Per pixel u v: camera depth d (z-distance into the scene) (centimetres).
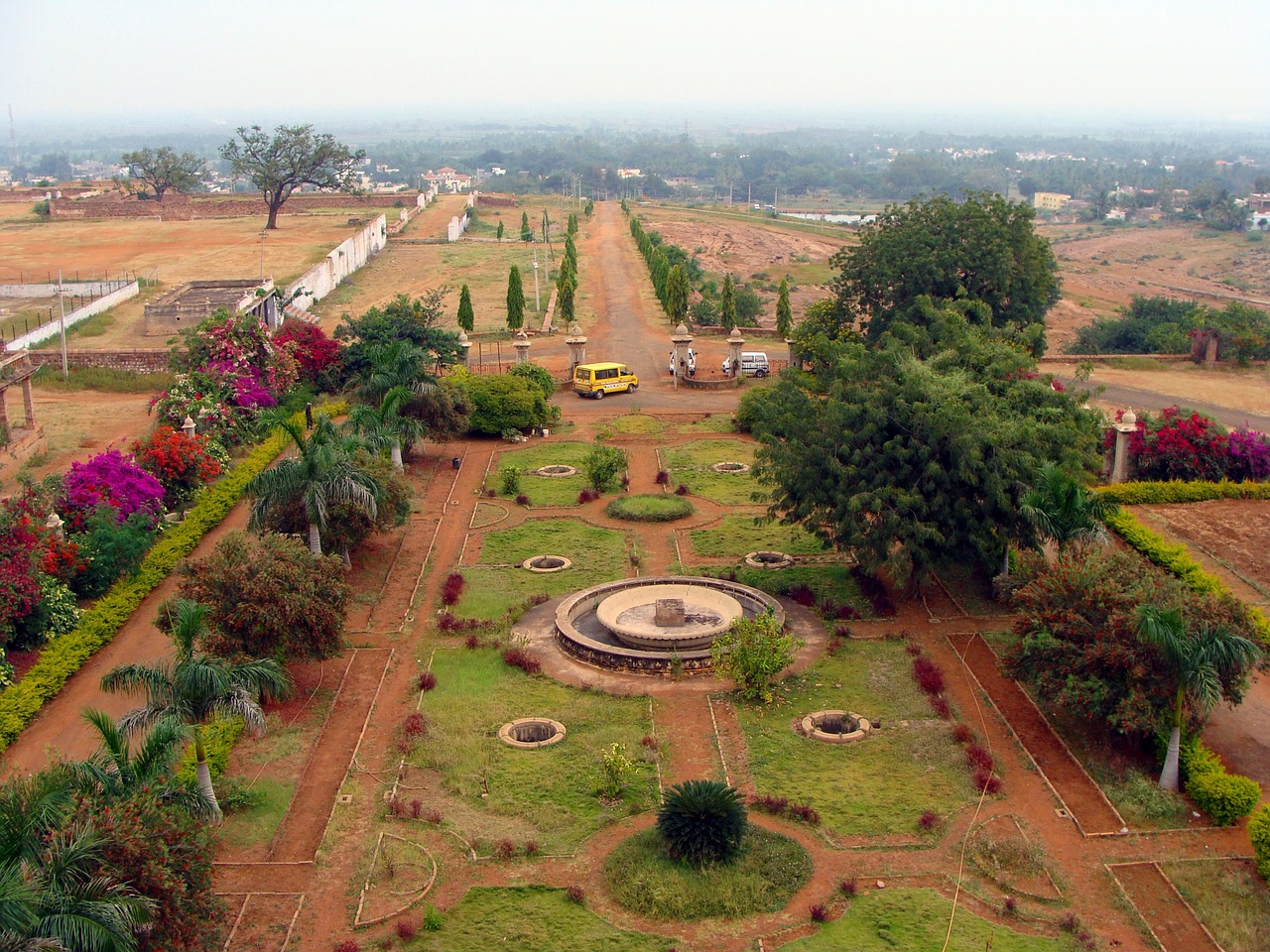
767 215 17888
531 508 4025
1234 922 1848
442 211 13712
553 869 2000
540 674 2773
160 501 3597
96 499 3278
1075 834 2103
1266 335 6275
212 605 2534
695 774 2316
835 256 5628
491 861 2022
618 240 11819
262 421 4578
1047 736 2462
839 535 3038
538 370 5400
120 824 1583
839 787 2255
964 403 3034
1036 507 2741
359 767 2345
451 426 4538
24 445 4131
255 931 1844
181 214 11681
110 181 15550
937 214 5338
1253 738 2439
